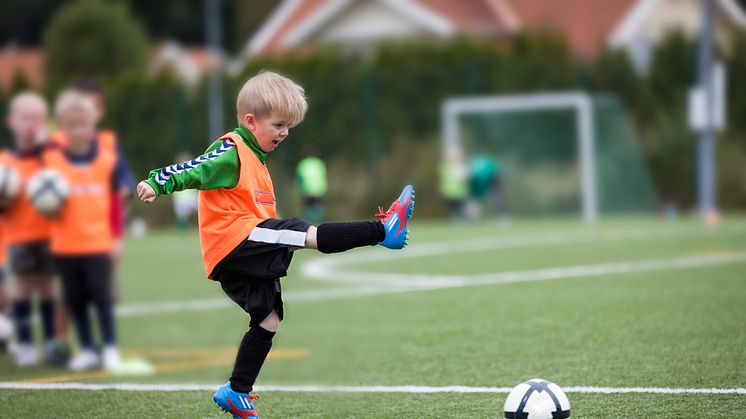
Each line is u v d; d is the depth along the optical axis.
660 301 23.83
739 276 28.16
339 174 71.69
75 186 19.88
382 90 71.06
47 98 84.56
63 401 15.83
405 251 42.75
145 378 18.55
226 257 12.96
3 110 84.81
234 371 13.10
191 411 14.84
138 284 35.19
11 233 20.77
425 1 86.94
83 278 20.02
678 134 66.12
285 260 12.96
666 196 66.69
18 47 152.88
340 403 15.09
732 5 87.00
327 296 29.25
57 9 151.88
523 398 11.73
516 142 66.69
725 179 64.81
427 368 17.75
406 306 26.14
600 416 13.38
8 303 23.11
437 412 14.21
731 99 65.81
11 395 16.42
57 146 20.20
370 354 19.58
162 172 12.54
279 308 13.25
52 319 20.94
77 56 123.31
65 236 19.86
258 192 13.29
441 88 69.94
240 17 147.12
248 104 13.24
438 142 69.69
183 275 37.72
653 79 67.06
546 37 69.81
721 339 18.69
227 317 26.94
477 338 20.47
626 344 18.67
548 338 19.84
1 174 20.22
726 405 13.80
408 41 75.94
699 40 66.69
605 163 65.38
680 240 41.22
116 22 125.62
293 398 15.59
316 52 74.06
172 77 78.94
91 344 20.25
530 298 25.83
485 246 42.97
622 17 90.81
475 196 65.88
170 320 26.58
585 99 62.44
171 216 74.25
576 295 25.78
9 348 22.22
